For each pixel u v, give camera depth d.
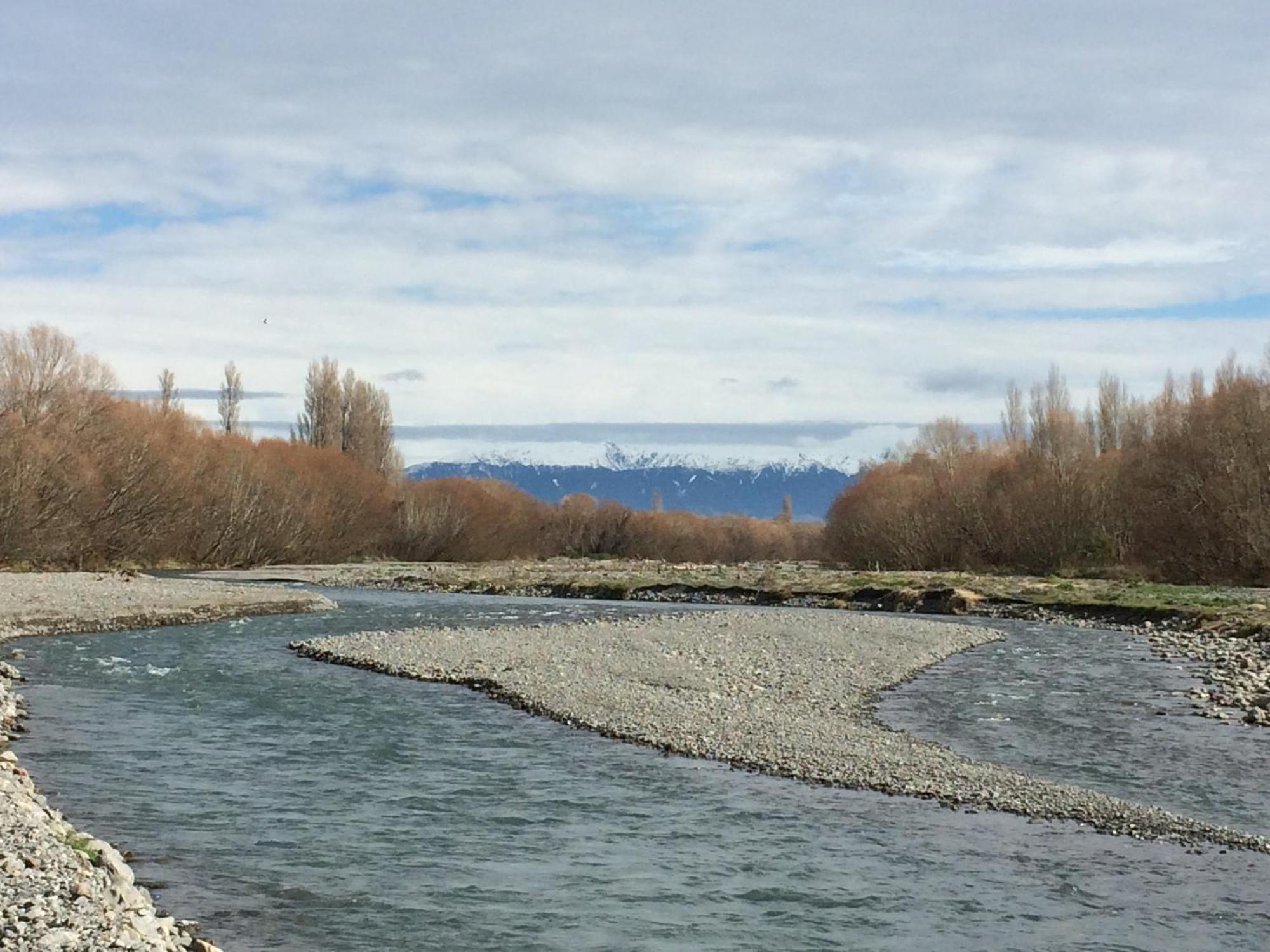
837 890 14.46
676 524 156.75
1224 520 68.31
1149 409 100.56
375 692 29.62
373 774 20.44
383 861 15.39
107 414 84.69
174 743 22.88
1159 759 22.25
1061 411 94.94
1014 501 87.62
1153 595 57.31
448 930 12.89
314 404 131.38
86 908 11.75
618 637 41.34
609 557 142.50
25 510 73.81
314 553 104.62
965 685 32.09
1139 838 16.78
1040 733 24.92
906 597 61.06
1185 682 32.81
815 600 64.88
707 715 25.83
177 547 91.94
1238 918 13.62
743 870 15.23
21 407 79.25
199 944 11.59
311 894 13.99
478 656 35.72
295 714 26.33
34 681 30.44
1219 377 81.69
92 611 46.72
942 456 116.75
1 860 12.83
